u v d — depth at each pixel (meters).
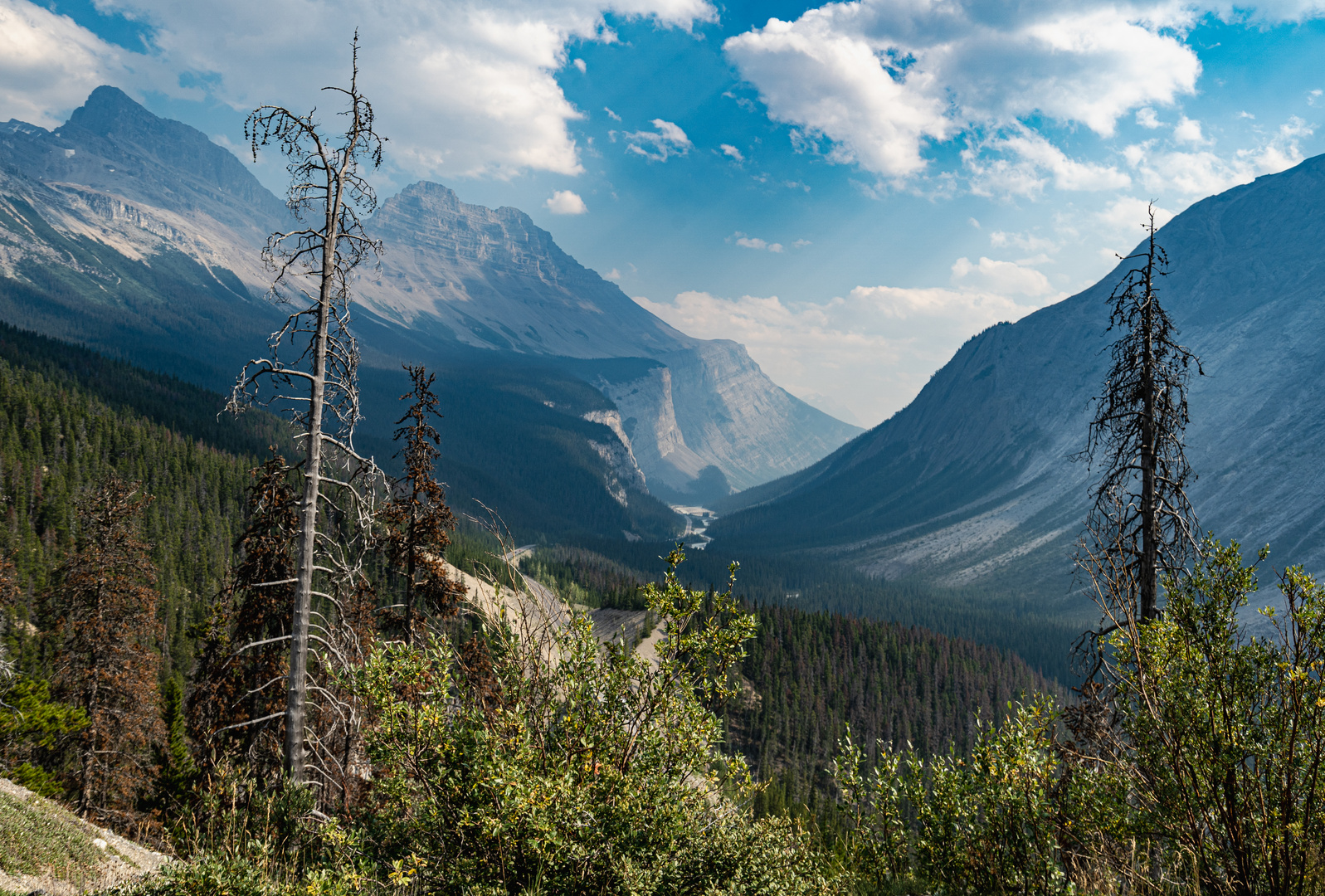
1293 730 5.18
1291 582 5.50
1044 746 6.71
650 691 6.29
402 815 6.07
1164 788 6.05
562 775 5.75
